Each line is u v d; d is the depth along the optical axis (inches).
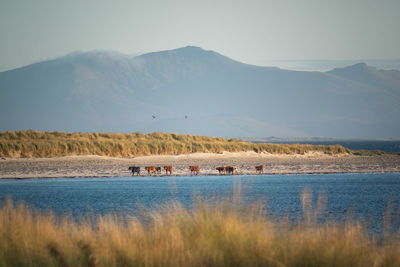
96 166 5123.0
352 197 2974.9
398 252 1026.1
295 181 4062.5
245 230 1035.3
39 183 3818.9
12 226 1197.1
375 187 3639.3
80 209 2363.4
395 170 5275.6
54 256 1071.0
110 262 1005.8
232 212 1122.7
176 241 1022.4
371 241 1331.2
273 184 3777.1
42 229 1180.5
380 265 980.6
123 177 4365.2
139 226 1201.4
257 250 970.1
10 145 5482.3
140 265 971.3
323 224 1743.4
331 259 943.0
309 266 938.1
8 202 1427.2
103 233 1194.6
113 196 2950.3
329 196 3021.7
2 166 4886.8
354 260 956.6
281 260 953.5
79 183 3833.7
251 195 2901.1
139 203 2581.2
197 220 1096.8
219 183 3752.5
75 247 1097.4
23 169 4739.2
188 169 5132.9
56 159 5378.9
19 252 1072.8
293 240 1019.9
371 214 2199.8
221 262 951.0
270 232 1070.4
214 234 1032.2
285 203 2561.5
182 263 953.5
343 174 4820.4
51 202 2669.8
